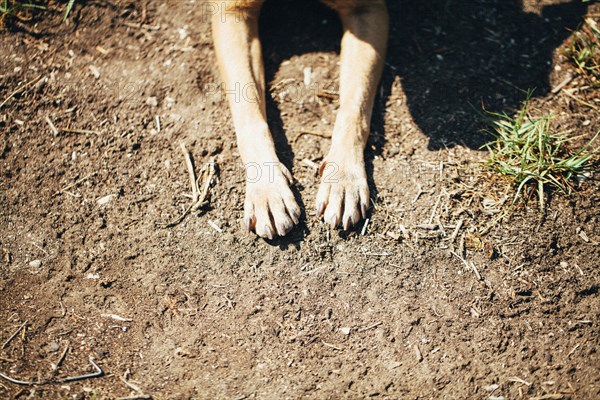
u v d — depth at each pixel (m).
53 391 0.86
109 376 0.87
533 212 0.97
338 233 0.94
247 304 0.92
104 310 0.92
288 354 0.89
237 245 0.94
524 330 0.91
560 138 1.02
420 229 0.95
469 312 0.92
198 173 1.00
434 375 0.88
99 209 0.98
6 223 0.98
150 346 0.90
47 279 0.95
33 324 0.91
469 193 0.98
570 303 0.93
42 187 1.00
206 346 0.90
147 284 0.94
